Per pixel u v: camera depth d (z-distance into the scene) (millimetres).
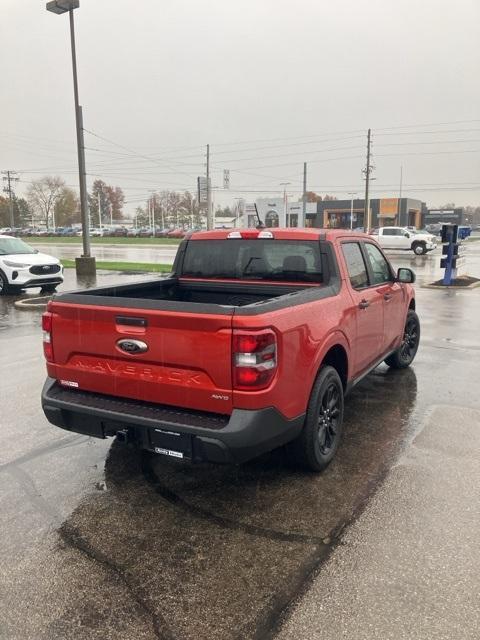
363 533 3186
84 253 19312
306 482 3828
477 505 3473
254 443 3141
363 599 2631
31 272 14367
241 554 3014
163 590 2732
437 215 100000
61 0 17469
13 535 3215
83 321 3555
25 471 4043
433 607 2570
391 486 3736
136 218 134750
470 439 4543
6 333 9383
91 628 2486
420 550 3012
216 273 5047
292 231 4625
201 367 3168
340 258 4496
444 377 6406
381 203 83375
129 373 3436
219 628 2471
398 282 5859
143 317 3291
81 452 4379
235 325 3041
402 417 5066
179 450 3275
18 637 2434
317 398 3752
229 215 130875
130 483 3854
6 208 119375
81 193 19141
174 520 3371
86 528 3291
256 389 3094
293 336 3383
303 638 2398
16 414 5254
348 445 4434
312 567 2887
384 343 5535
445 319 10508
